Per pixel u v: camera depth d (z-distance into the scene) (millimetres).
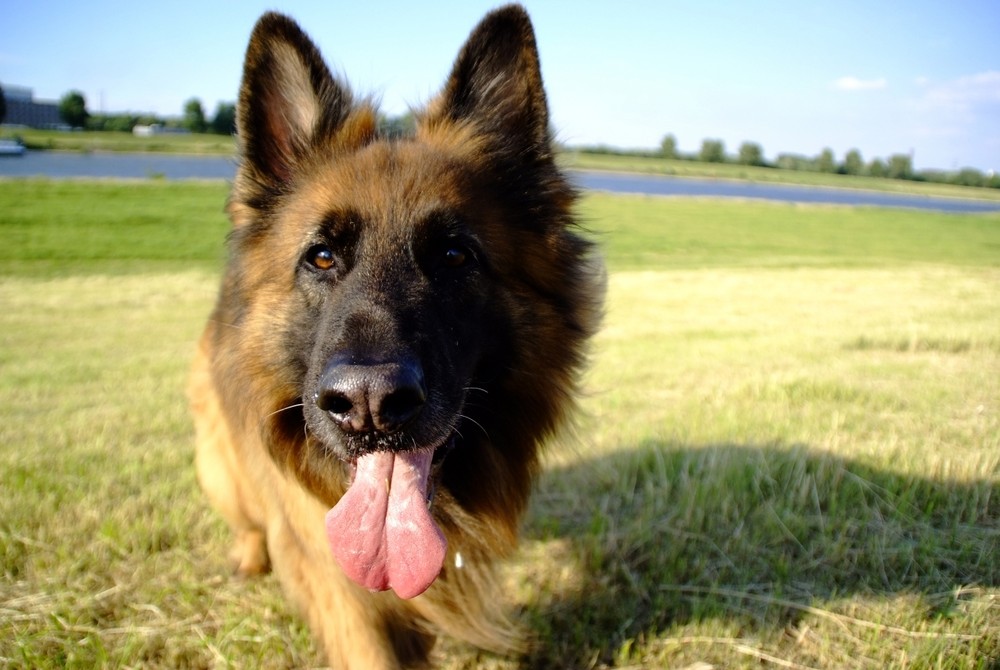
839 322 1509
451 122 517
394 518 409
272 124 495
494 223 468
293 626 491
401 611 447
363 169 462
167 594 517
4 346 1401
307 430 442
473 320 452
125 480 682
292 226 464
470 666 471
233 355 482
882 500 595
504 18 504
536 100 499
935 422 754
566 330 500
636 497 645
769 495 622
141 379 1111
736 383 956
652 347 1270
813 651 458
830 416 787
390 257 436
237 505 557
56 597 501
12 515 594
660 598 507
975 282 2303
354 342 388
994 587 489
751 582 522
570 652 472
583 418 652
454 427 422
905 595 490
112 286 2266
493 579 489
